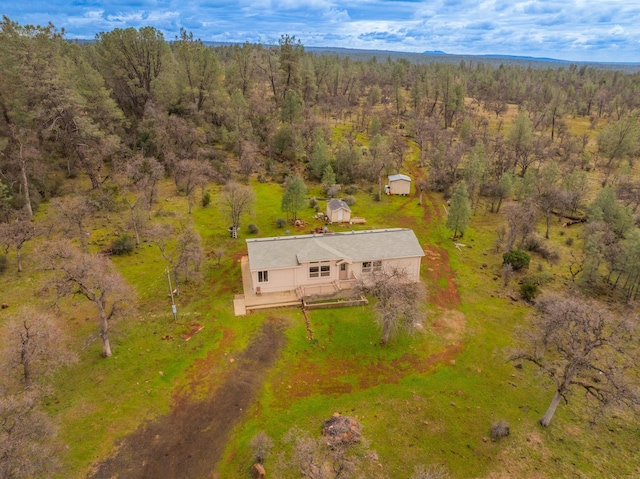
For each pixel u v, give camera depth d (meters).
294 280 32.41
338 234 34.66
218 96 69.81
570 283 33.59
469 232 45.69
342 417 20.69
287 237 33.94
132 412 21.12
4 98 47.16
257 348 26.30
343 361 25.55
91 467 18.20
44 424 16.48
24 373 20.66
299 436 19.72
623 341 20.62
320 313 30.17
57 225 38.62
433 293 33.12
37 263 33.28
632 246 31.64
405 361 25.62
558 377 23.19
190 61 68.44
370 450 19.30
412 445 19.83
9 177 43.16
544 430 20.78
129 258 36.41
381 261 33.25
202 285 33.09
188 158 57.28
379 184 55.34
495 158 66.81
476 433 20.59
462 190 41.78
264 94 96.06
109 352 24.64
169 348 25.83
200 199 50.91
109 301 29.48
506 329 28.89
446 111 99.88
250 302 30.94
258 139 71.44
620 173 58.72
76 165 53.09
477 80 156.62
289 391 23.06
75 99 46.72
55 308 28.44
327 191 56.34
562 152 77.12
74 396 21.80
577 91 142.12
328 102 112.38
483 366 25.33
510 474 18.50
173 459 18.88
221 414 21.36
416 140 85.12
